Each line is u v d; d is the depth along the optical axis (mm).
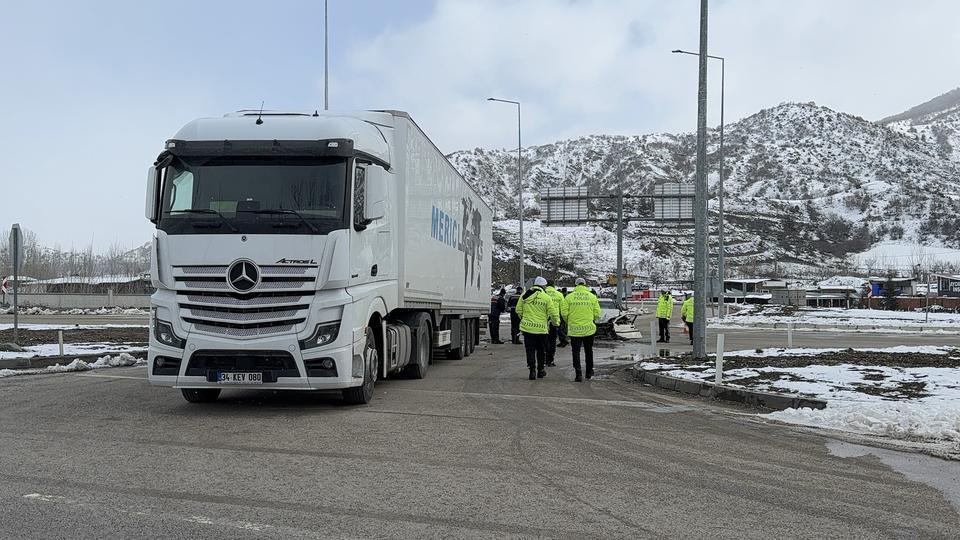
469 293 20062
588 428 9250
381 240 11422
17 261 18453
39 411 9984
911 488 6434
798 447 8141
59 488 6105
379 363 11680
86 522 5254
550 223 36531
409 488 6246
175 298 9641
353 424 9203
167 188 9938
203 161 10008
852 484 6555
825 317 47500
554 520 5430
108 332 24641
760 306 67938
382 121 12406
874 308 69500
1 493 5941
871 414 9516
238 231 9602
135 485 6230
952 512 5746
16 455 7285
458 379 14789
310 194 9867
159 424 9078
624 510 5707
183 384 9641
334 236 9742
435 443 8117
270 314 9562
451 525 5289
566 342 25219
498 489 6254
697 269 17078
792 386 12109
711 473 6922
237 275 9531
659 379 14070
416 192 13422
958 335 32562
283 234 9625
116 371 15430
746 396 11617
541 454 7648
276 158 10016
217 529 5141
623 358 20625
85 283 64688
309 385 9633
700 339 17016
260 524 5258
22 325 29109
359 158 10344
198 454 7430
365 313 10477
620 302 34438
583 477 6711
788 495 6188
